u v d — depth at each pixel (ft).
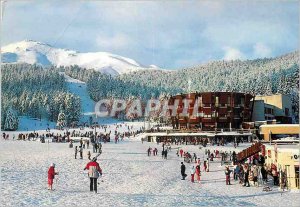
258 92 493.36
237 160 148.15
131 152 198.80
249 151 146.92
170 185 98.43
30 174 97.45
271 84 481.46
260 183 108.17
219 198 79.77
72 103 571.69
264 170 110.32
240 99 346.74
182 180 112.27
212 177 123.03
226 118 343.05
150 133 334.03
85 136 302.04
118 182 97.19
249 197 84.64
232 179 118.21
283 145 133.28
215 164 164.66
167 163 156.87
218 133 317.42
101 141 285.43
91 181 77.05
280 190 96.12
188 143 292.20
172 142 305.94
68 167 120.16
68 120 560.61
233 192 92.48
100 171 77.05
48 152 172.76
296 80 449.06
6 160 128.06
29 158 140.77
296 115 417.90
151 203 65.92
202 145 270.46
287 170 100.12
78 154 168.45
